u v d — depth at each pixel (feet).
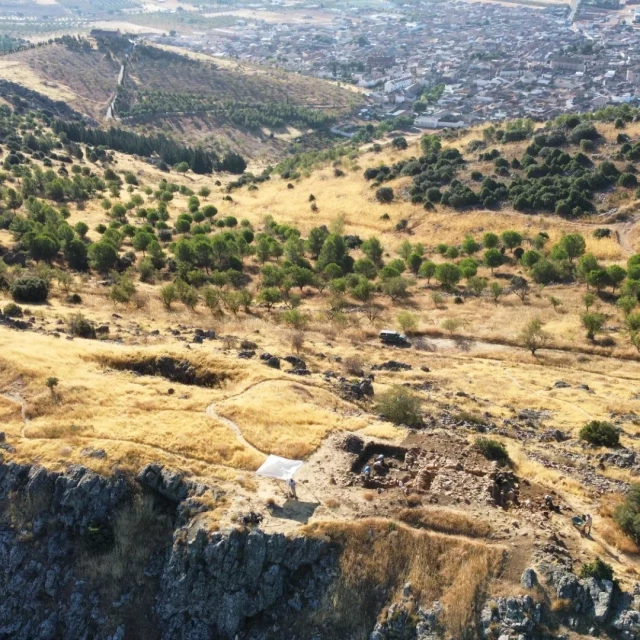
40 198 442.50
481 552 111.34
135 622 114.32
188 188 573.33
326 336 249.55
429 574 110.32
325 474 130.82
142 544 121.49
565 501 128.77
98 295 267.80
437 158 495.00
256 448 138.10
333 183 517.14
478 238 390.83
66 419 142.82
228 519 116.67
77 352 172.65
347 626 107.86
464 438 151.94
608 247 350.64
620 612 101.24
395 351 240.94
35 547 123.24
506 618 102.83
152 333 209.15
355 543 114.32
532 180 427.33
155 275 314.55
